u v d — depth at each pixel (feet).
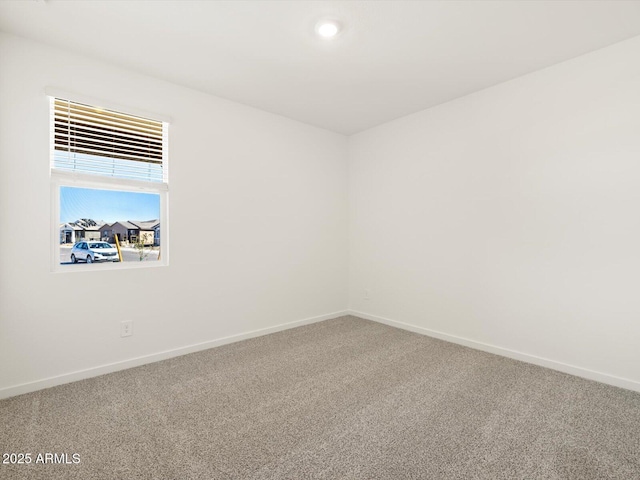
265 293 11.75
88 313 8.16
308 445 5.56
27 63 7.32
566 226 8.43
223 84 9.60
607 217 7.79
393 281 12.89
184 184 9.72
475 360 9.33
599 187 7.89
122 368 8.65
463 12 6.50
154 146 9.31
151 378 8.14
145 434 5.84
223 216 10.59
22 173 7.26
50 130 7.72
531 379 8.06
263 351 10.06
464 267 10.62
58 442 5.59
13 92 7.15
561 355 8.56
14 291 7.20
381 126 13.17
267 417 6.41
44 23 6.79
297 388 7.63
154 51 7.88
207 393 7.38
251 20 6.75
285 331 12.16
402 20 6.75
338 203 14.28
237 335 10.98
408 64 8.52
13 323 7.20
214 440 5.68
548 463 5.12
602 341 7.90
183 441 5.65
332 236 14.05
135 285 8.87
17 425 6.08
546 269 8.80
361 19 6.72
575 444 5.57
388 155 12.94
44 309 7.57
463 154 10.58
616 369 7.70
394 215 12.79
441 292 11.27
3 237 7.06
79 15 6.54
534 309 9.05
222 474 4.87
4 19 6.65
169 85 9.42
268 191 11.76
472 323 10.43
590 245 8.05
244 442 5.63
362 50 7.86
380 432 5.92
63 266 7.96
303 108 11.44
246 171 11.14
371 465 5.07
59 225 7.89
